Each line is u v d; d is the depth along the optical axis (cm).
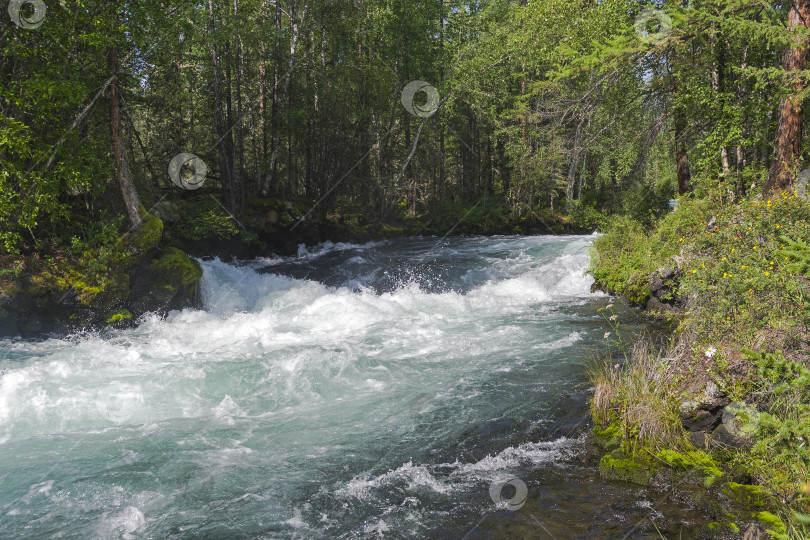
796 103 823
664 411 454
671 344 599
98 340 917
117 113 1157
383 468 444
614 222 1365
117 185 1357
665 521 347
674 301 897
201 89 2192
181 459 466
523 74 2194
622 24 951
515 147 2550
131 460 465
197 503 396
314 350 776
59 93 957
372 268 1566
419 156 3041
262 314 1048
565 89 1179
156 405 592
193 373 678
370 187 2712
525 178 2552
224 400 605
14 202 956
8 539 356
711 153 1207
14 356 816
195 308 1135
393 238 2492
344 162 2533
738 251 616
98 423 554
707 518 346
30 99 1008
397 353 768
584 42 1171
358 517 373
